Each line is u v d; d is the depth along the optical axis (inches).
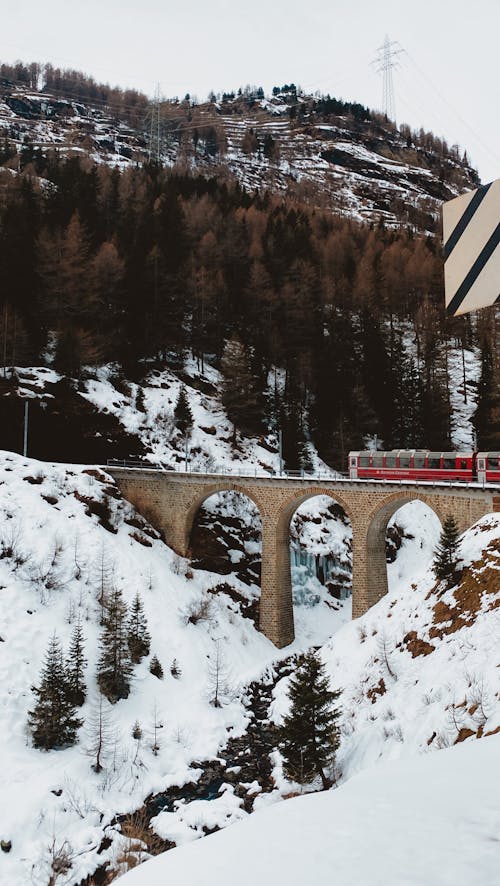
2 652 1454.2
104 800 1194.6
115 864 1028.5
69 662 1434.5
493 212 178.2
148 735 1423.5
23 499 1964.8
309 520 2674.7
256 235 4318.4
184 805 1210.6
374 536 1924.2
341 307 4153.5
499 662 981.2
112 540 2037.4
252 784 1289.4
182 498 2290.8
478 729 858.8
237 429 3078.2
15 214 3250.5
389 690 1224.2
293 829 201.8
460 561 1411.2
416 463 1983.3
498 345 4274.1
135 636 1680.6
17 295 2938.0
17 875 983.0
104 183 4473.4
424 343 4207.7
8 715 1322.6
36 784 1175.6
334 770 1128.8
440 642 1220.5
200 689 1665.8
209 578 2224.4
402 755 986.1
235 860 181.3
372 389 3567.9
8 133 7554.1
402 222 7780.5
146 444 2733.8
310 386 3521.2
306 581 2468.0
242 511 2603.3
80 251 3161.9
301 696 1140.5
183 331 3595.0
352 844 179.2
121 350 3149.6
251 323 3833.7
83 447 2524.6
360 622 1641.2
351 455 2129.7
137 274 3331.7
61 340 2738.7
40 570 1744.6
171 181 5118.1
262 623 2130.9
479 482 1797.5
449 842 172.1
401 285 4611.2
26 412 2233.0
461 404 3767.2
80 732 1360.7
